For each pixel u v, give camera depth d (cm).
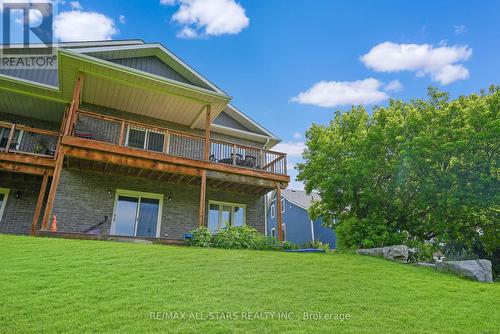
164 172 1172
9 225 1103
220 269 626
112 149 1007
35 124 1289
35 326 364
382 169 1360
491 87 1316
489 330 436
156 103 1284
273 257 771
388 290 584
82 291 468
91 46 1306
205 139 1204
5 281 482
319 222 2411
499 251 1672
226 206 1417
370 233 1294
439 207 1291
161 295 475
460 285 677
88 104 1270
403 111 1476
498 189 1180
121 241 911
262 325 402
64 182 1114
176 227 1268
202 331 375
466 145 1178
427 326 436
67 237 855
